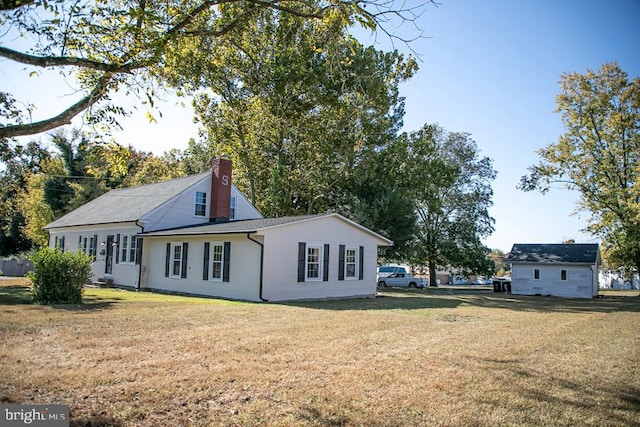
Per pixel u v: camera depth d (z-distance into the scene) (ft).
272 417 14.82
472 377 20.27
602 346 29.43
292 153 104.99
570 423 15.29
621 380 20.65
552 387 19.25
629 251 107.34
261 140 99.81
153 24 28.81
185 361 21.12
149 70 30.12
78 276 44.78
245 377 18.90
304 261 62.85
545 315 51.31
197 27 35.81
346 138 95.04
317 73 77.71
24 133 25.22
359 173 106.01
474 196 148.15
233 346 24.85
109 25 28.07
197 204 82.58
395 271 132.98
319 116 90.58
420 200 124.98
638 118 106.32
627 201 102.32
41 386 16.88
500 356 25.00
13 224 143.64
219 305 46.60
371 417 15.15
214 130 91.61
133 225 77.92
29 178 135.23
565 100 113.80
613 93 109.09
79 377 18.02
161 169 157.17
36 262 43.09
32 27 26.32
